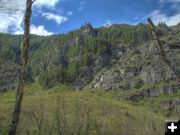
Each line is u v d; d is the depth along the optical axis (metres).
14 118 11.53
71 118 47.81
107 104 94.62
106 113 81.88
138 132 63.62
